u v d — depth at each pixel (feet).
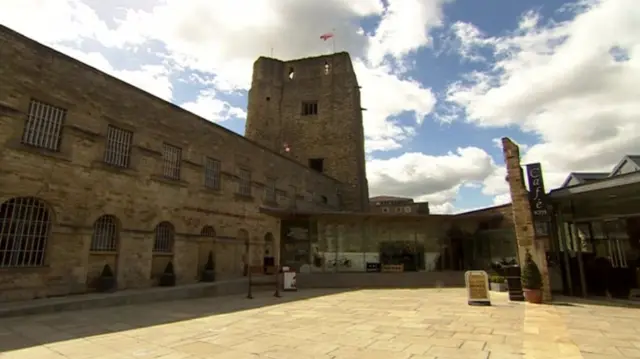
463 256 77.61
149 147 61.67
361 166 154.40
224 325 31.42
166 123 65.72
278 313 38.04
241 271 81.61
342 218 76.07
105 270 51.39
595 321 31.53
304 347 23.73
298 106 152.35
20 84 44.65
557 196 46.24
